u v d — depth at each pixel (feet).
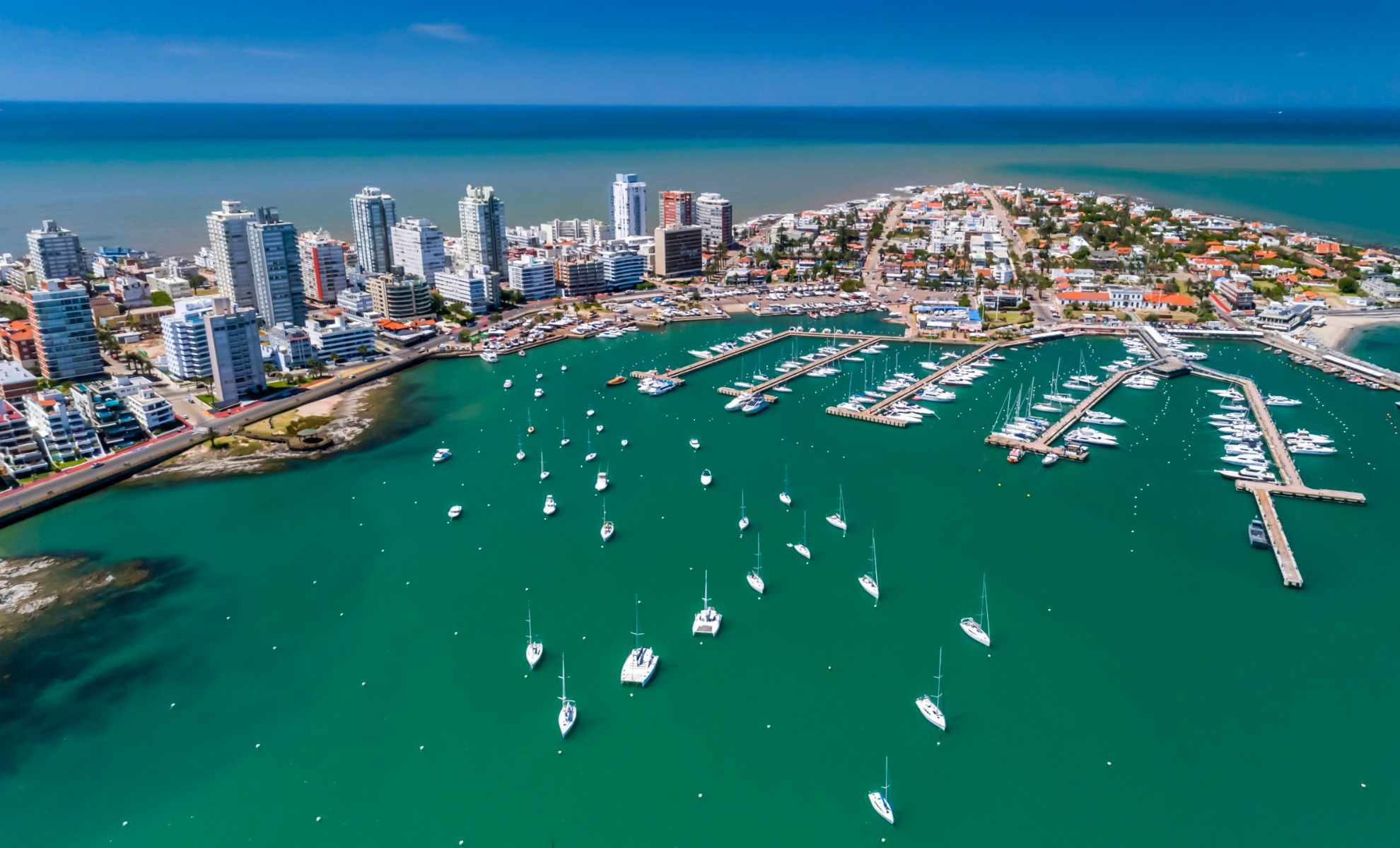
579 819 508.94
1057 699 597.11
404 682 620.90
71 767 546.67
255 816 511.81
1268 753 549.54
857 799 521.24
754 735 568.82
